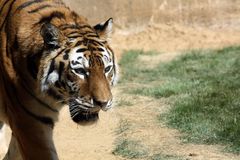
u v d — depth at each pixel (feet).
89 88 23.93
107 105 24.11
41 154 25.99
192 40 82.48
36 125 25.91
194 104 43.50
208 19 87.15
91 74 24.12
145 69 61.11
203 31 85.30
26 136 26.12
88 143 38.91
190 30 85.40
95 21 83.61
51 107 25.73
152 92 49.67
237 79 52.16
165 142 37.96
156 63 65.10
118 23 85.05
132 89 51.72
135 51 72.23
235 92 46.83
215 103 43.91
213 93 46.60
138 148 36.96
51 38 24.23
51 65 24.34
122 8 85.15
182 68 58.90
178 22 86.69
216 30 85.87
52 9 26.23
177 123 40.96
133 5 85.51
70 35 24.77
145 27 85.81
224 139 37.68
